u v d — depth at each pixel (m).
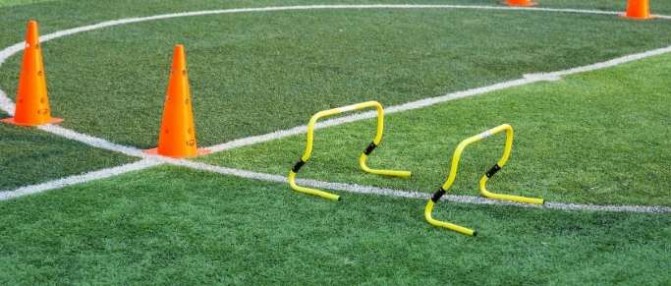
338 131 4.76
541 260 3.26
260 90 5.55
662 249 3.37
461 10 8.28
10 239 3.35
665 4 8.77
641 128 4.93
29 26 4.74
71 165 4.14
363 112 5.12
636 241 3.43
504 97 5.51
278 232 3.45
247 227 3.49
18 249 3.28
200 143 4.52
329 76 5.91
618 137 4.76
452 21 7.76
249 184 3.94
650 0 8.97
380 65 6.21
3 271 3.12
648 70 6.27
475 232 3.44
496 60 6.44
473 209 3.71
